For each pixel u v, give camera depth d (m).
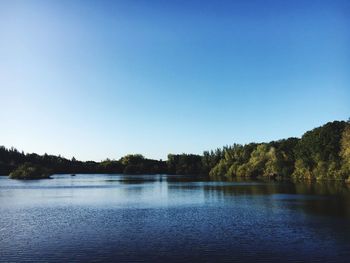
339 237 43.31
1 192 116.38
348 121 153.00
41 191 120.38
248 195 95.75
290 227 49.41
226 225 51.47
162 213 64.25
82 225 52.97
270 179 188.88
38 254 37.78
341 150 146.12
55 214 64.44
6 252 38.62
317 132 159.38
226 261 34.72
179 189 123.75
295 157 178.88
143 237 44.59
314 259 35.03
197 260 35.09
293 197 88.44
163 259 35.56
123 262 34.81
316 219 55.50
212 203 78.69
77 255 37.25
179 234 46.00
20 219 58.94
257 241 41.81
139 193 109.75
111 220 57.09
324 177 154.50
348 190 103.75
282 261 34.56
